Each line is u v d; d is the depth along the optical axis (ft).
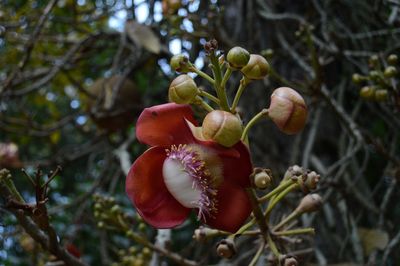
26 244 3.40
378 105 4.26
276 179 3.75
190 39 3.92
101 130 4.80
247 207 2.09
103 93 4.43
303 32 3.70
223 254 2.18
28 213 2.19
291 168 2.14
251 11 4.22
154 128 2.10
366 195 3.90
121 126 4.74
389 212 3.89
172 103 2.08
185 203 2.06
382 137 4.35
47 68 5.11
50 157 5.33
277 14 4.39
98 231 4.60
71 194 6.03
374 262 3.17
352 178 4.00
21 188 6.01
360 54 3.71
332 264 3.44
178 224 2.09
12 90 4.69
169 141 2.10
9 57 5.21
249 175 2.06
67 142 6.91
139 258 3.13
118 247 4.97
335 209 3.77
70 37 5.49
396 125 3.93
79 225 4.21
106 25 5.57
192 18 3.63
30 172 5.45
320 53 3.92
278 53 4.19
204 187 2.06
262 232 2.21
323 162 4.05
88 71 5.48
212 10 3.85
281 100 2.01
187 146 2.08
